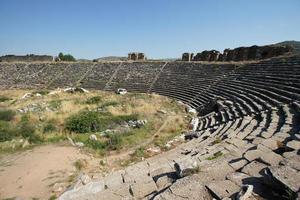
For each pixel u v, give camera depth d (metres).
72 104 30.98
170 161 10.17
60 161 12.91
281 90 19.56
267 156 6.94
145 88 48.53
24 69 67.94
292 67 24.06
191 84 41.41
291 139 8.66
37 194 9.69
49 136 18.02
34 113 25.38
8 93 49.56
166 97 39.53
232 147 9.69
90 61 68.19
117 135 17.92
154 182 7.16
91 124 20.25
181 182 6.14
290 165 5.57
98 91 50.66
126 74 56.62
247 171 6.27
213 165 7.14
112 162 14.05
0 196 9.59
